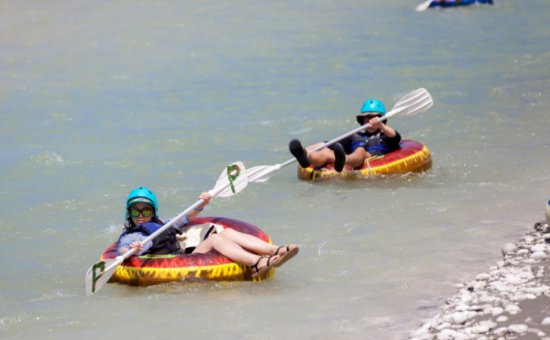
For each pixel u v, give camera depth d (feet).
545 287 75.05
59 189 127.54
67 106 186.39
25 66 236.02
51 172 136.87
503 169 126.21
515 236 94.43
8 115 178.81
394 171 123.24
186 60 237.66
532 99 174.50
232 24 297.74
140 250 85.51
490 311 70.54
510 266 82.79
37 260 97.96
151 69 226.58
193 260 84.53
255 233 90.07
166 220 92.73
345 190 119.55
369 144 128.26
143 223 88.89
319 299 79.71
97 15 325.42
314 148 126.31
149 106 183.83
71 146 152.76
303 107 177.68
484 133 149.28
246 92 194.08
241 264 85.05
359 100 182.29
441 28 276.21
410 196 114.52
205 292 82.53
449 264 87.25
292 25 292.20
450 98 178.50
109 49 258.37
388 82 198.59
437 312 74.13
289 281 85.30
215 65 228.43
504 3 327.88
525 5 321.52
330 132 157.58
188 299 80.89
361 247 95.09
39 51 258.37
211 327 74.08
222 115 173.06
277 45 255.09
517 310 69.97
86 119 173.58
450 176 124.06
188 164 139.23
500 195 112.78
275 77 209.77
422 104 127.75
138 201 88.12
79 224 111.65
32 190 127.54
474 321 68.95
